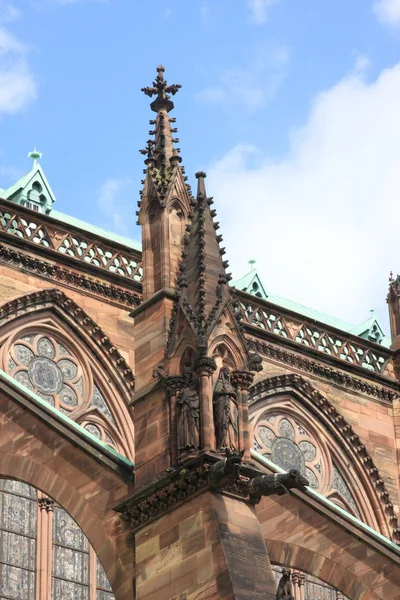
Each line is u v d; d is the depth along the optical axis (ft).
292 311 302.45
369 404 305.53
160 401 198.70
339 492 294.25
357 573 214.69
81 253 278.26
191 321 199.62
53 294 268.62
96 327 270.87
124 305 276.62
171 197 215.72
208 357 195.72
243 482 191.11
